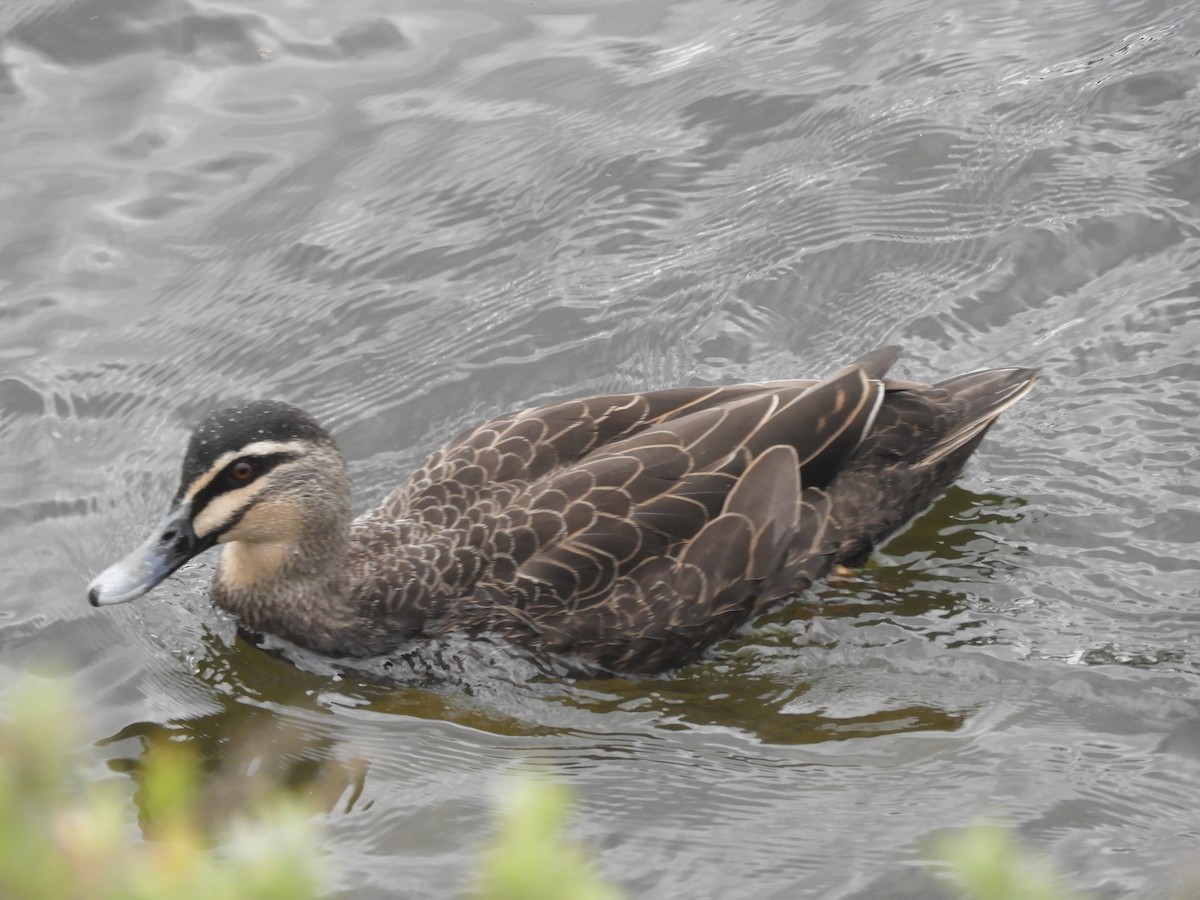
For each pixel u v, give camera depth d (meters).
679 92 19.08
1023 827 10.96
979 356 15.90
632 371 16.08
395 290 17.03
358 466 15.27
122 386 16.06
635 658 13.06
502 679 13.03
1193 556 13.59
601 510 12.95
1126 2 19.66
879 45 19.55
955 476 14.62
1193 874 10.35
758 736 12.26
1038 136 18.02
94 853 5.02
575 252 17.38
